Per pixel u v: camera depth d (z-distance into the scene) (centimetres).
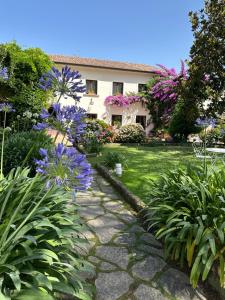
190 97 1316
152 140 1599
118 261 310
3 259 183
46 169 219
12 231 207
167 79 1969
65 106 235
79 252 324
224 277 257
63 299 229
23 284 184
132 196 507
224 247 268
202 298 259
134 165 828
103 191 590
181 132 1638
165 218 333
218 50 1233
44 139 604
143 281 277
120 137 1593
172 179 379
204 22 1234
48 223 207
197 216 298
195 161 884
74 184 219
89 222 416
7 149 566
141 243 352
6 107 381
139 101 2084
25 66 1039
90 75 2017
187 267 300
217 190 317
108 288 264
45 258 188
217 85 1302
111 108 2066
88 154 1009
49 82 235
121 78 2088
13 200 237
